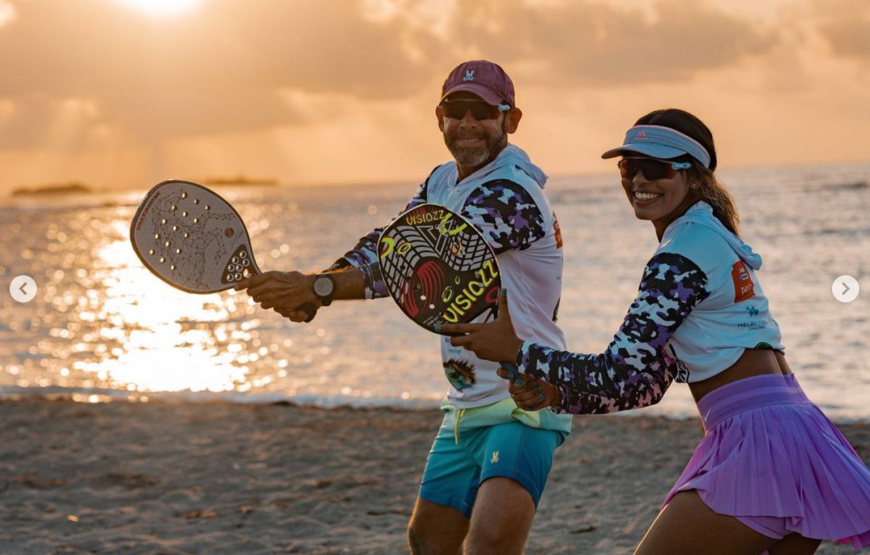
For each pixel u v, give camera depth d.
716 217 4.25
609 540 7.96
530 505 4.80
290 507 9.20
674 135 4.17
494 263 4.43
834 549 7.39
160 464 11.03
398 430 12.48
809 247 49.16
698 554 3.93
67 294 43.72
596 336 23.97
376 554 7.78
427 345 23.28
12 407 14.77
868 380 16.84
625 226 78.94
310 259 62.56
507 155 5.06
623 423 12.34
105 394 16.39
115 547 8.02
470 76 4.97
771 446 3.93
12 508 9.26
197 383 19.64
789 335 22.44
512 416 4.88
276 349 24.17
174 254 4.95
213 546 8.06
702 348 4.07
